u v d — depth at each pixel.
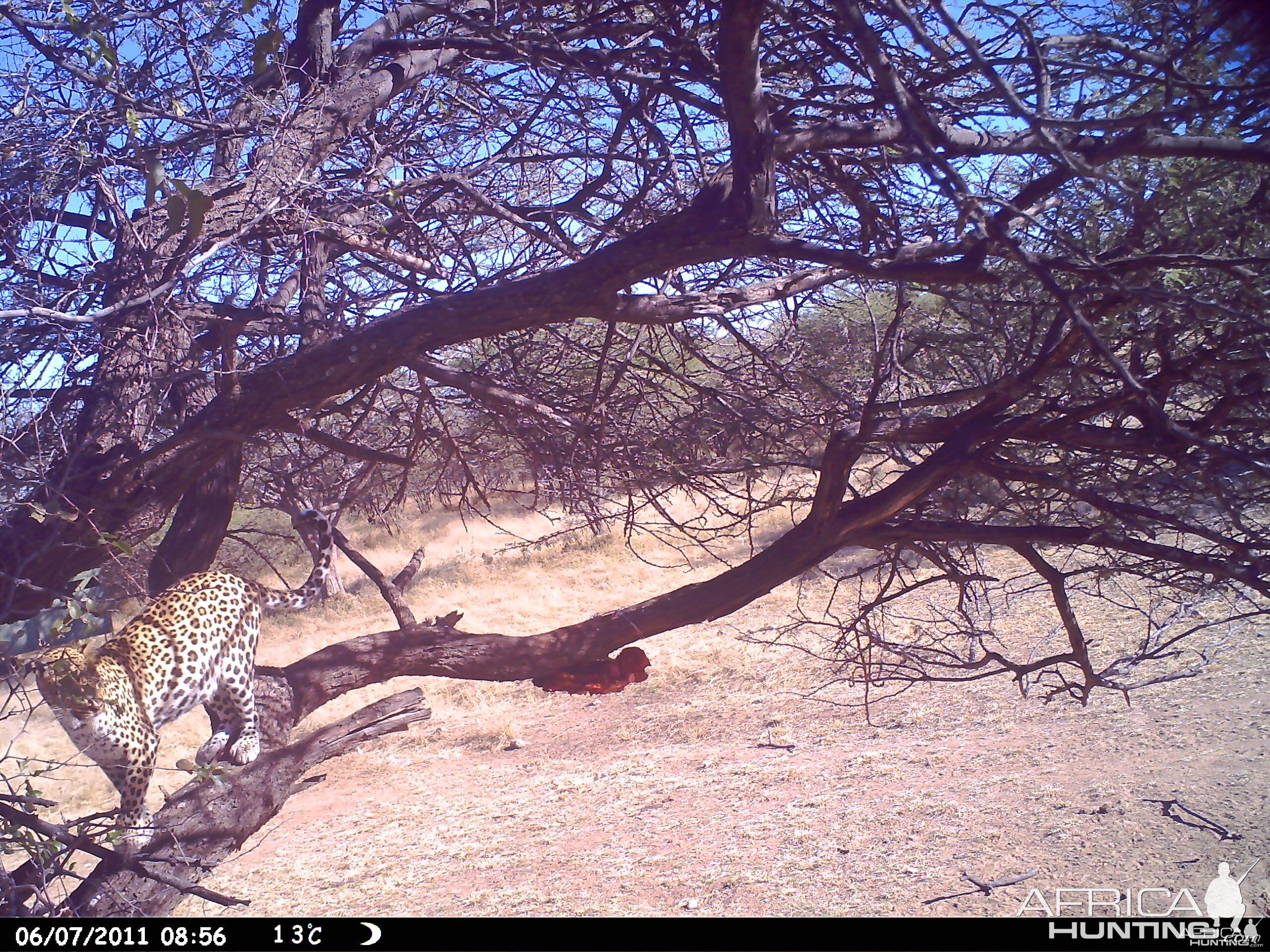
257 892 8.66
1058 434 3.54
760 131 3.21
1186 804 7.38
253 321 4.11
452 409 5.26
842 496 4.04
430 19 4.96
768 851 8.06
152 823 4.14
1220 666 9.71
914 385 4.69
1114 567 3.88
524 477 5.95
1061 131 3.05
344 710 14.16
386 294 4.78
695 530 4.67
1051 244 3.11
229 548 10.09
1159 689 9.73
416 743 12.98
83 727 4.76
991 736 9.87
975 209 2.18
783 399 4.84
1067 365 3.33
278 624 17.59
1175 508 3.60
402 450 5.44
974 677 4.22
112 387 3.63
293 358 3.53
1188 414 4.07
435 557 20.56
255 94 4.08
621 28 4.18
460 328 3.48
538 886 8.12
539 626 15.34
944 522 4.06
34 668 3.27
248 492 5.61
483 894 8.02
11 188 3.66
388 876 8.69
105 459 3.50
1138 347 3.34
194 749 12.17
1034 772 8.74
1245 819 6.99
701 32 4.40
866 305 4.12
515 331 3.80
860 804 8.84
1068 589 4.52
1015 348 3.67
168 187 3.50
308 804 11.22
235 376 3.70
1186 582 3.85
